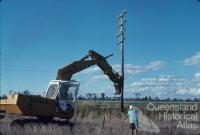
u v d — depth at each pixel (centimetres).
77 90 3131
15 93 2969
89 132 2688
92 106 4838
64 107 3073
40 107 2981
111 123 3512
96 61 3588
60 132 2583
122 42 4506
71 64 3416
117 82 3772
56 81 3108
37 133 2508
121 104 4231
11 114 3025
